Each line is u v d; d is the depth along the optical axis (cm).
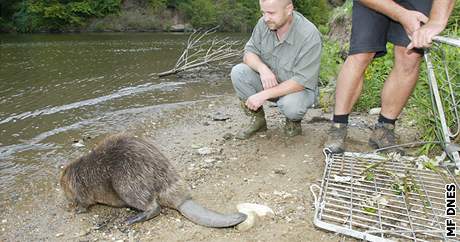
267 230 266
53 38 1641
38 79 770
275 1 353
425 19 318
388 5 318
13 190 336
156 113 553
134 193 278
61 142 446
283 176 338
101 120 523
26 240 269
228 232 266
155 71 881
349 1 841
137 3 2241
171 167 288
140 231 271
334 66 630
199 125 495
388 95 354
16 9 2091
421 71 386
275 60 395
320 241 254
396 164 336
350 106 359
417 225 261
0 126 498
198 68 920
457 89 366
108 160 287
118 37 1712
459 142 348
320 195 292
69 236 272
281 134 434
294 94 392
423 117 382
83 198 296
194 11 2205
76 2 2073
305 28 377
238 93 419
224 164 366
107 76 811
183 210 277
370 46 338
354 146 386
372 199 287
